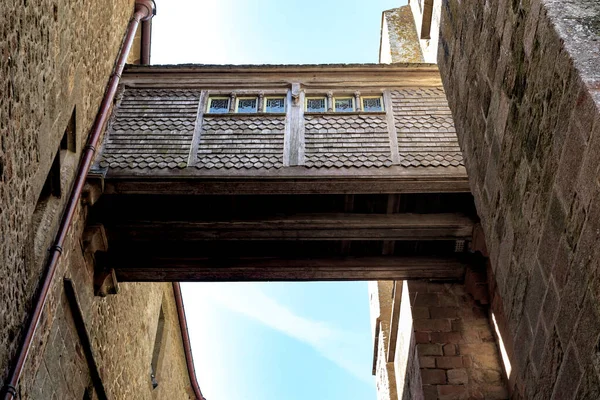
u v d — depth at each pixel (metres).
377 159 9.48
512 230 5.72
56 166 7.99
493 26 6.16
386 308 14.32
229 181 9.25
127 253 9.88
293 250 10.22
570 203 4.61
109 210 9.68
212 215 9.67
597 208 4.23
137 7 11.48
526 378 5.48
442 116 9.99
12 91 6.39
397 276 10.35
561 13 5.00
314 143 9.69
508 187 5.80
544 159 5.04
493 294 9.99
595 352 4.23
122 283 11.03
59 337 8.24
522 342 5.55
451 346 10.02
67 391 8.55
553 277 4.87
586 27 4.84
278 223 9.49
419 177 9.27
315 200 9.70
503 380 9.69
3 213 6.37
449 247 10.40
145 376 12.53
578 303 4.47
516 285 5.64
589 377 4.30
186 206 9.70
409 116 10.00
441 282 10.56
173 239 9.62
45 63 7.32
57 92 7.77
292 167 9.39
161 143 9.69
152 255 9.91
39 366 7.62
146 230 9.52
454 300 10.41
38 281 7.43
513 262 5.71
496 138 6.09
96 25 9.46
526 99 5.39
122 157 9.48
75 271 8.82
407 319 10.95
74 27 8.43
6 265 6.53
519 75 5.54
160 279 10.05
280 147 9.65
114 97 10.27
